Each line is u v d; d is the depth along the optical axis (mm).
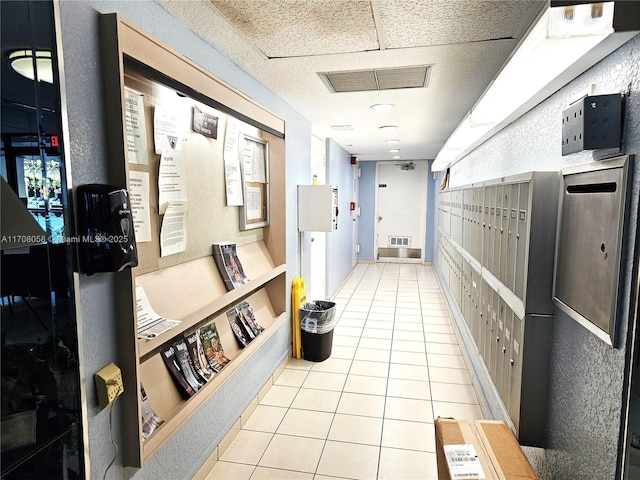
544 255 1521
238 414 2404
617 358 1088
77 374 1107
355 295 5770
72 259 1089
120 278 1283
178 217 1813
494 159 2791
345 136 4875
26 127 944
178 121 1796
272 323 2801
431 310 4988
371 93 2832
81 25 1143
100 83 1215
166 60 1434
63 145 1042
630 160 1023
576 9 964
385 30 1751
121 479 1356
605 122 1116
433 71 2330
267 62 2182
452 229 4430
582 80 1361
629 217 1037
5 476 904
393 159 8133
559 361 1492
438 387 2963
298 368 3291
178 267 1840
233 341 2293
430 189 8219
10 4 903
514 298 1717
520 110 1983
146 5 1452
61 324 1054
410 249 8539
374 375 3164
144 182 1569
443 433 1623
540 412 1607
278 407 2686
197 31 1768
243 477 2018
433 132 4527
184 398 1736
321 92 2803
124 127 1234
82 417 1128
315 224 3469
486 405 2475
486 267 2389
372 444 2277
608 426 1130
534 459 1771
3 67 888
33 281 973
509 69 1343
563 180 1428
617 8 951
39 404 991
